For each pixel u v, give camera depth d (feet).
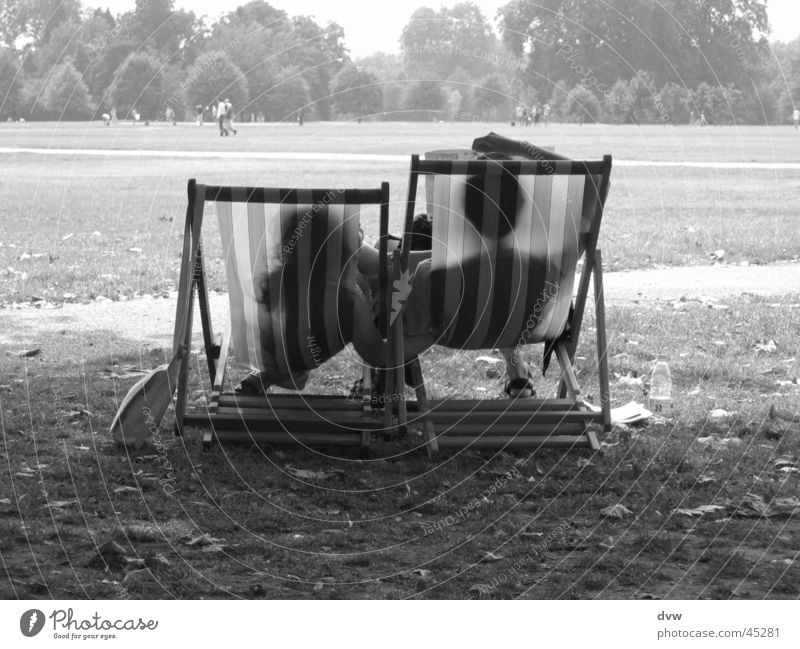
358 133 140.77
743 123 237.45
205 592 11.79
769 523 14.02
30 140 124.57
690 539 13.46
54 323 26.91
